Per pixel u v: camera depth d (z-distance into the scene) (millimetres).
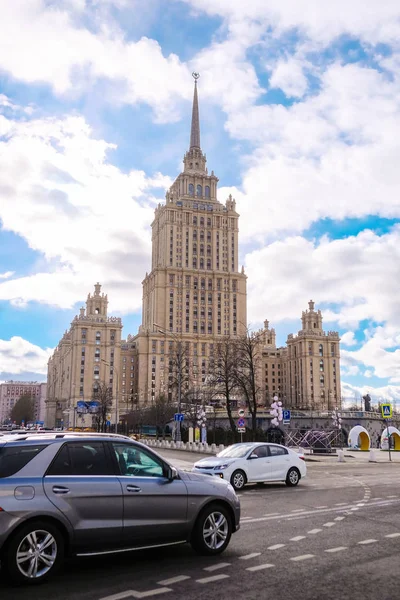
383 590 7555
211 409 97750
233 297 187375
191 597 7227
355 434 61094
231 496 9977
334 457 45594
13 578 7520
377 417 89812
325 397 188625
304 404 173000
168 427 99188
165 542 8992
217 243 191875
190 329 180125
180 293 182000
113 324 173000
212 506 9641
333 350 194250
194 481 9625
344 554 9578
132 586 7707
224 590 7539
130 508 8586
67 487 8117
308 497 17625
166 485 9148
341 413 87062
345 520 13039
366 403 112125
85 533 8094
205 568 8680
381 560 9164
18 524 7586
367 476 26266
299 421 85125
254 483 22547
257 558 9320
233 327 184125
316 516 13641
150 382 172500
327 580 8023
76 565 8836
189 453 47906
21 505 7633
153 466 9336
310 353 192125
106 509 8352
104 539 8289
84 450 8680
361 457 45656
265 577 8180
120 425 125500
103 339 171750
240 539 10844
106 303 177625
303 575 8281
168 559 9266
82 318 170625
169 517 9008
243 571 8508
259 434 60594
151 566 8805
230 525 9898
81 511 8117
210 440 64188
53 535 7855
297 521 12906
